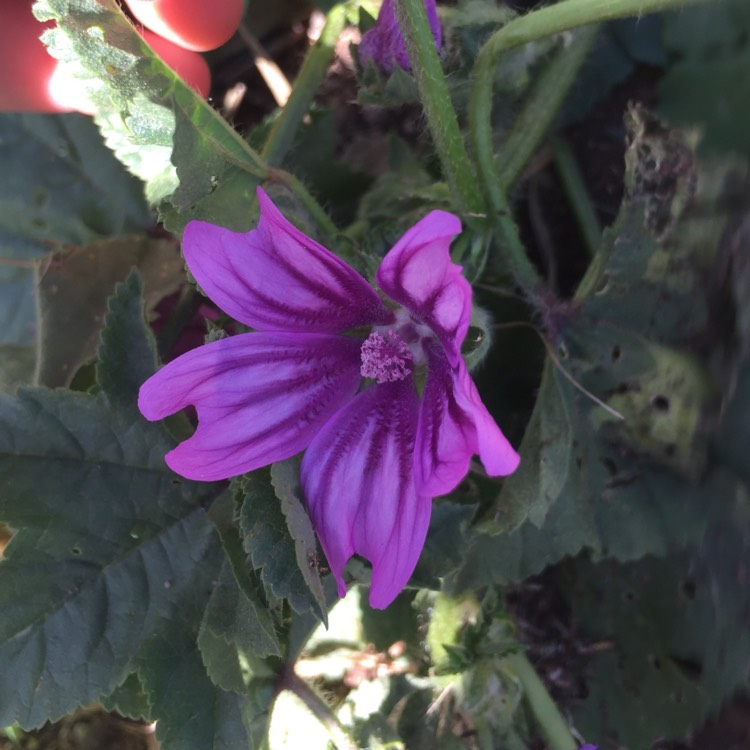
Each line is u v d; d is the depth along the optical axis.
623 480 0.13
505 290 0.13
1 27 0.12
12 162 0.16
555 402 0.12
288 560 0.09
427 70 0.10
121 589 0.11
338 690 0.14
